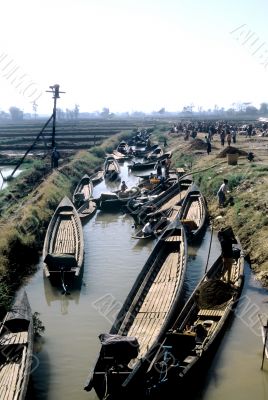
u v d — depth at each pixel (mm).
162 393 11641
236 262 20234
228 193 29906
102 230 28719
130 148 64062
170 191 34219
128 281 20266
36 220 26672
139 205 30641
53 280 19609
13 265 20891
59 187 36719
